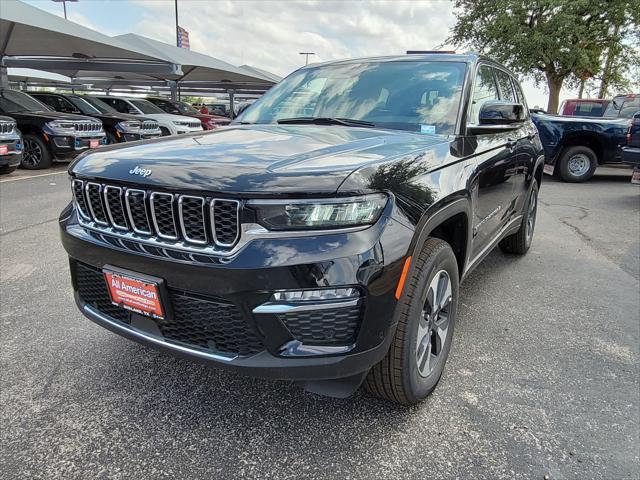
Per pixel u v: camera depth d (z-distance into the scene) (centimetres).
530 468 197
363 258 173
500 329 322
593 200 817
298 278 170
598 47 1930
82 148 1102
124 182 196
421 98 296
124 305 207
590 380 262
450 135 267
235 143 227
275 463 198
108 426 219
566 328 325
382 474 193
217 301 182
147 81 2622
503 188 341
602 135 977
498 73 377
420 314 210
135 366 267
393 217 184
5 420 221
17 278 391
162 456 201
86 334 301
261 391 247
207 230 179
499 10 1912
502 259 480
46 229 547
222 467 196
